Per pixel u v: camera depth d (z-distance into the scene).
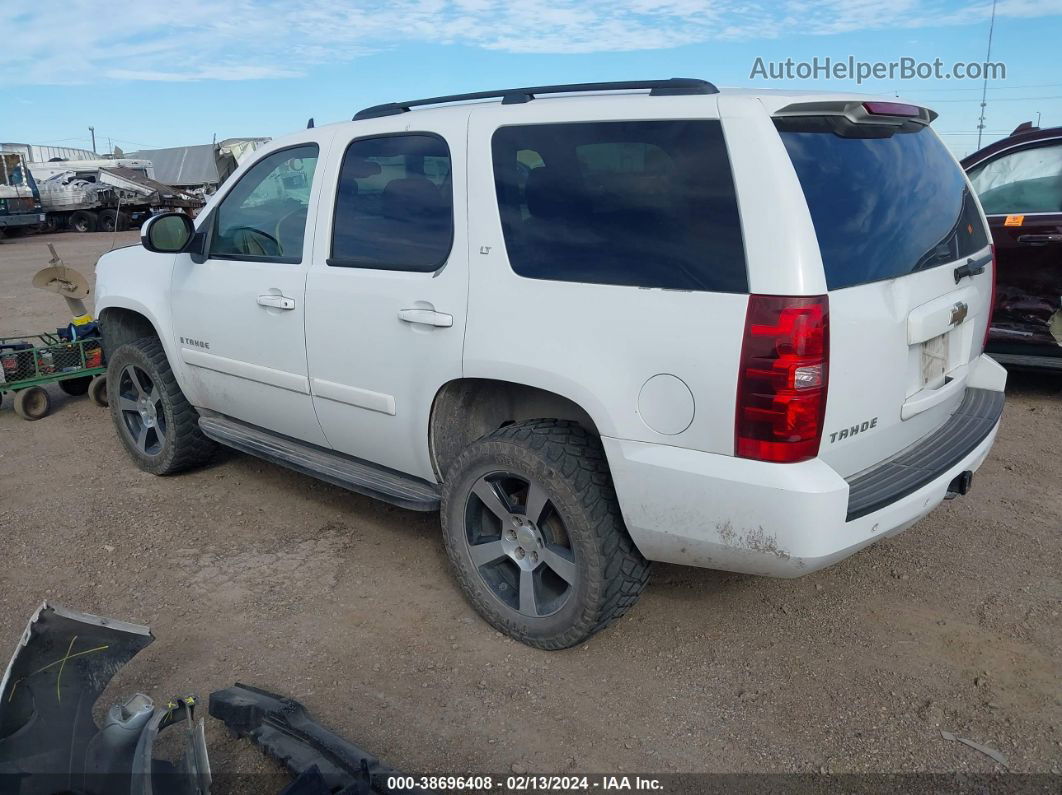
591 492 2.90
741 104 2.57
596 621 2.97
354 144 3.59
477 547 3.27
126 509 4.48
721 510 2.58
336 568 3.84
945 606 3.46
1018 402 6.12
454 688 2.97
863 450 2.74
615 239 2.76
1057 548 3.92
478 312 3.05
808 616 3.40
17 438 5.73
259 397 4.11
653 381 2.65
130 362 4.82
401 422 3.43
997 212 5.97
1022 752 2.63
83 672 2.33
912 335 2.78
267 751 2.48
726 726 2.78
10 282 14.43
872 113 2.73
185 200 30.33
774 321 2.42
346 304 3.52
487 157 3.08
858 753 2.65
